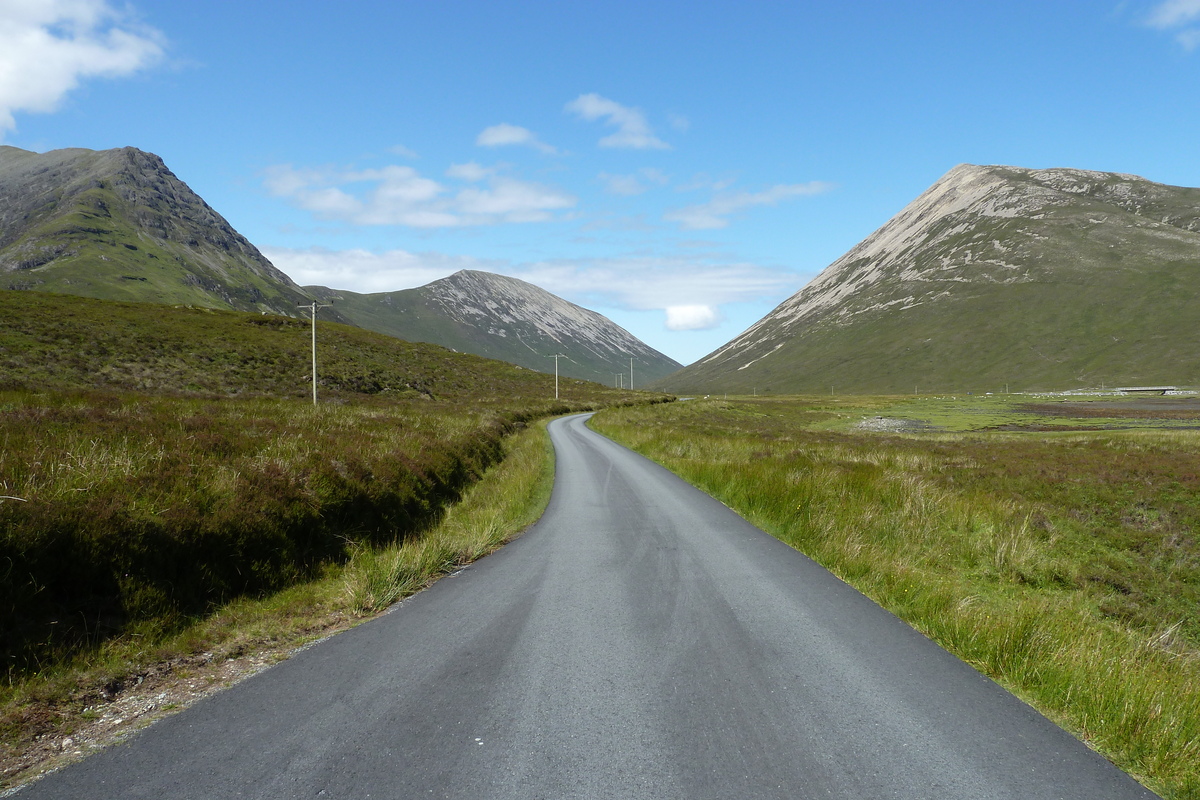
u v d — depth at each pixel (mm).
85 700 4266
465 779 3174
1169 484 16312
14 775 3332
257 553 7090
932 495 12906
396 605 6453
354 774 3238
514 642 5238
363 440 13859
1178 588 9508
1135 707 3842
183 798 3062
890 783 3137
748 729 3697
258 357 53625
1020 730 3736
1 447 7785
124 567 5566
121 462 7465
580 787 3090
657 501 13508
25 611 4852
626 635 5375
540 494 14766
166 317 62375
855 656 4895
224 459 9359
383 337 92375
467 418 34938
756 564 7996
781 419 66562
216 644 5375
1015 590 8844
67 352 40531
